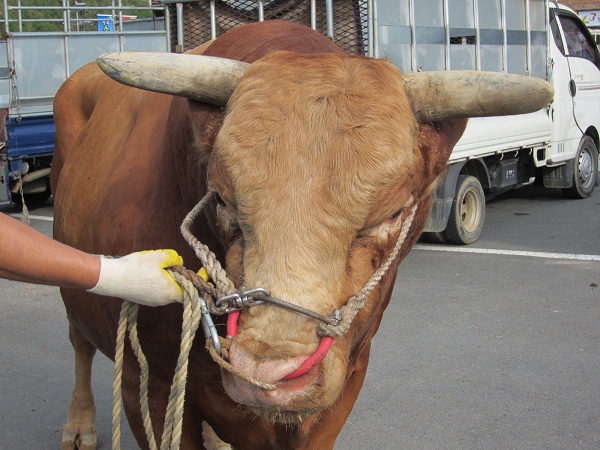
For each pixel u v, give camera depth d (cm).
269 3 524
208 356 264
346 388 295
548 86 229
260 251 199
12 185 1068
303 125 207
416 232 267
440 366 498
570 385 465
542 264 740
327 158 203
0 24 2319
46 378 500
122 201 308
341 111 210
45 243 194
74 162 388
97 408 457
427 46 759
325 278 198
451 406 443
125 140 346
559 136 1015
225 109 234
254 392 189
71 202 370
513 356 511
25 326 602
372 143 205
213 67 237
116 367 231
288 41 282
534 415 430
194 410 286
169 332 270
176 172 278
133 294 205
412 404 447
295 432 271
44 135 1059
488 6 858
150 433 241
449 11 790
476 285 673
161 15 1354
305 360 191
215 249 263
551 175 1071
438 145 241
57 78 1131
